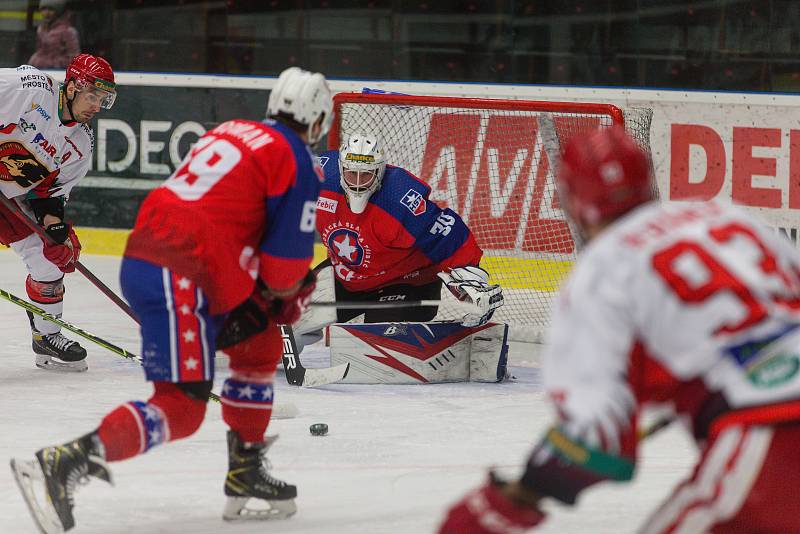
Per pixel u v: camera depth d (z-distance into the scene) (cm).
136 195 2867
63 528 849
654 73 2638
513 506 566
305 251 958
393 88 2677
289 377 1608
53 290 1669
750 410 546
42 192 1616
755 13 2550
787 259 585
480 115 2311
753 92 2392
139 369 1720
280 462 1208
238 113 2794
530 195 2291
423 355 1634
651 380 568
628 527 972
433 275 1762
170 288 909
